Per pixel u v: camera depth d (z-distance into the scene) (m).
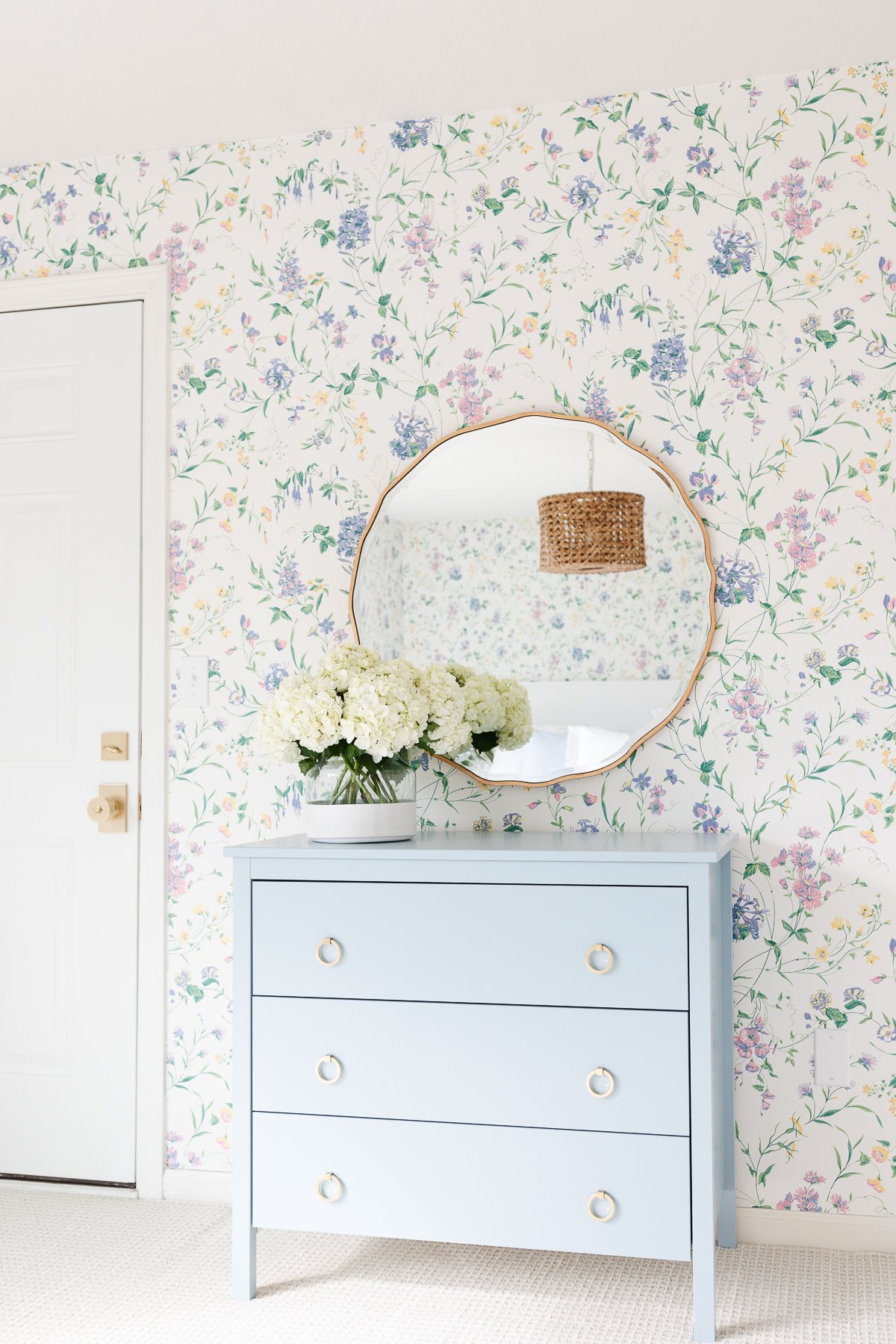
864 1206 2.29
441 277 2.57
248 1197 2.07
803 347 2.39
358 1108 2.04
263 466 2.64
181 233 2.71
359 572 2.56
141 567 2.69
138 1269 2.19
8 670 2.74
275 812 2.59
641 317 2.47
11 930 2.70
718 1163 2.10
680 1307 2.01
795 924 2.35
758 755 2.38
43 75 2.39
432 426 2.56
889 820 2.31
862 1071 2.30
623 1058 1.93
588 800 2.45
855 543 2.35
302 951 2.08
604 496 2.45
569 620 2.46
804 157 2.40
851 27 2.24
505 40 2.28
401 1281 2.13
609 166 2.50
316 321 2.63
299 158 2.66
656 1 2.15
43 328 2.78
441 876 2.02
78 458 2.74
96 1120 2.63
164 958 2.62
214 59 2.34
